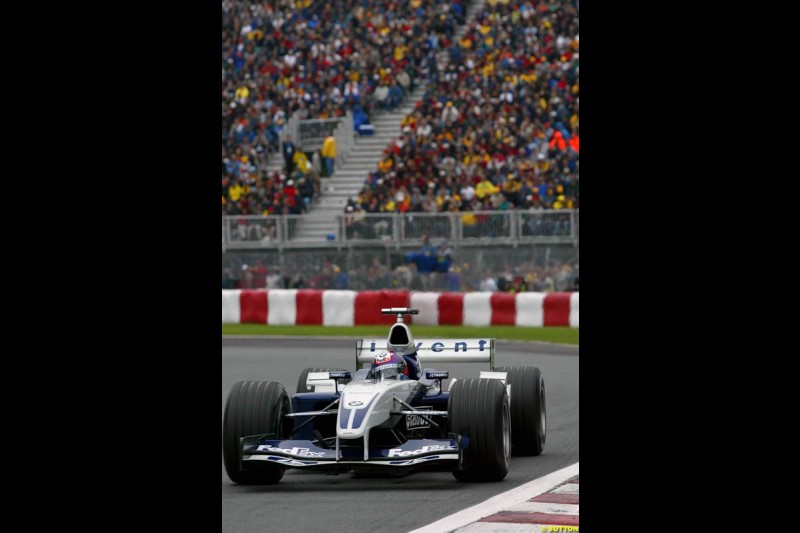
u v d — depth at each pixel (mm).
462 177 44844
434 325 37281
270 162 51438
